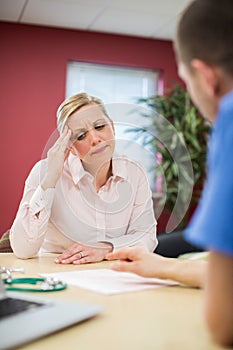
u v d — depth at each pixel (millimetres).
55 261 1348
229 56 644
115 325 688
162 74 4785
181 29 695
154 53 4715
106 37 4570
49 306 707
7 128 4281
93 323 697
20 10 3984
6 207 4254
